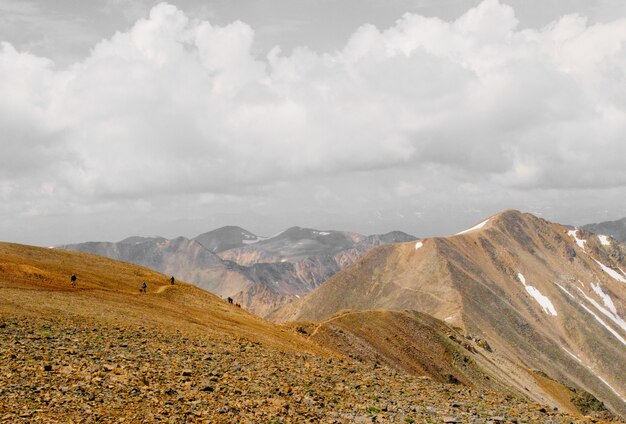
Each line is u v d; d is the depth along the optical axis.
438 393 40.75
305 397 32.88
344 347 110.00
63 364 30.16
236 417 26.22
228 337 53.53
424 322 166.25
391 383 42.88
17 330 37.28
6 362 28.78
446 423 30.34
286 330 79.75
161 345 41.50
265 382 35.34
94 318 47.78
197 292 86.12
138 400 26.05
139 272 90.94
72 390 25.75
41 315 44.28
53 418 21.81
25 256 80.69
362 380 42.34
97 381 27.84
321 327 113.75
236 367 38.50
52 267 76.25
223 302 86.38
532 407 38.88
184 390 29.48
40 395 24.31
